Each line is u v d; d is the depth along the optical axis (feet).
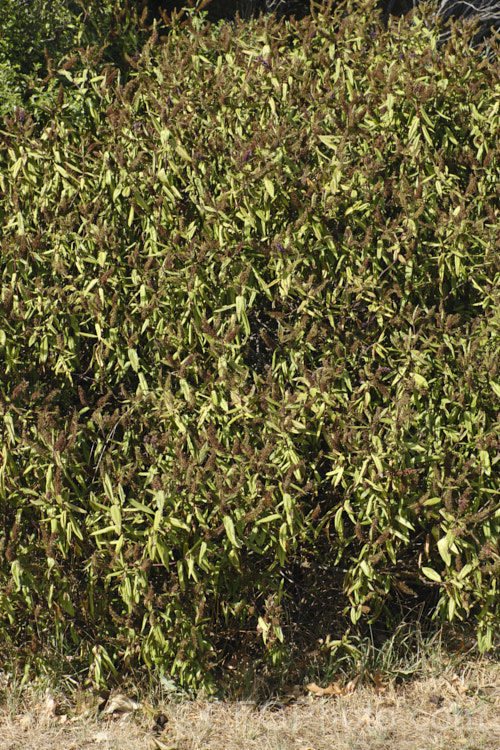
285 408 10.14
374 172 10.69
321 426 10.39
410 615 12.03
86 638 11.10
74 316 10.73
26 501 10.59
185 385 10.35
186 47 11.80
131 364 10.93
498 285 10.85
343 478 10.90
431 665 11.25
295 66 11.38
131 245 11.05
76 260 10.75
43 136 11.14
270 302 11.50
